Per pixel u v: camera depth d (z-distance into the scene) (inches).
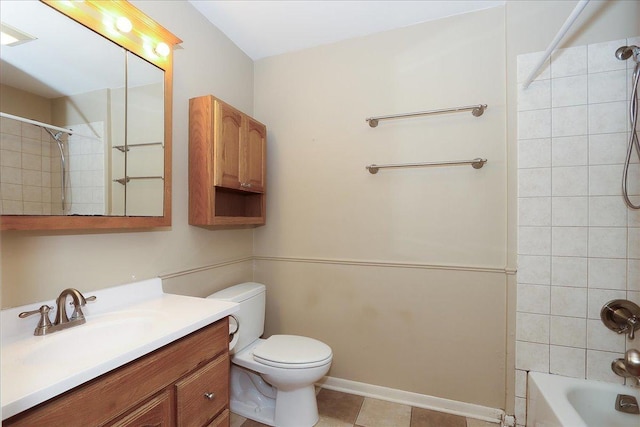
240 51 85.1
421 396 73.6
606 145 59.9
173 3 62.9
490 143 69.0
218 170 65.5
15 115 37.8
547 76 63.4
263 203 84.5
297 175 86.3
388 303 77.2
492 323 68.9
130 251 54.2
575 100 61.6
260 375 70.4
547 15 64.0
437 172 73.1
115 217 49.0
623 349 58.9
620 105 59.1
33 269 41.1
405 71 75.9
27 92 39.0
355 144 80.4
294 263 86.1
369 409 72.1
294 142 86.7
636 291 58.1
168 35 57.9
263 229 89.4
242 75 85.9
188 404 40.3
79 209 44.3
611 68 59.6
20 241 39.9
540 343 64.1
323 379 82.2
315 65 84.6
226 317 48.9
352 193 80.7
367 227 79.3
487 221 69.3
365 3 67.6
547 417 53.6
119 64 50.3
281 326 87.4
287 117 87.4
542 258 64.0
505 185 67.9
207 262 72.4
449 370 71.9
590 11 60.7
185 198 65.6
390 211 77.2
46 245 42.6
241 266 85.2
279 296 87.7
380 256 78.0
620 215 59.2
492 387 68.7
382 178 77.9
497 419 67.8
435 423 67.1
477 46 70.1
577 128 61.5
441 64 72.9
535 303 64.5
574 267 61.9
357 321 79.9
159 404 36.2
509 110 66.2
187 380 40.4
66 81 43.2
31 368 28.5
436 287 73.2
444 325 72.4
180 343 39.6
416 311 74.7
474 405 69.7
